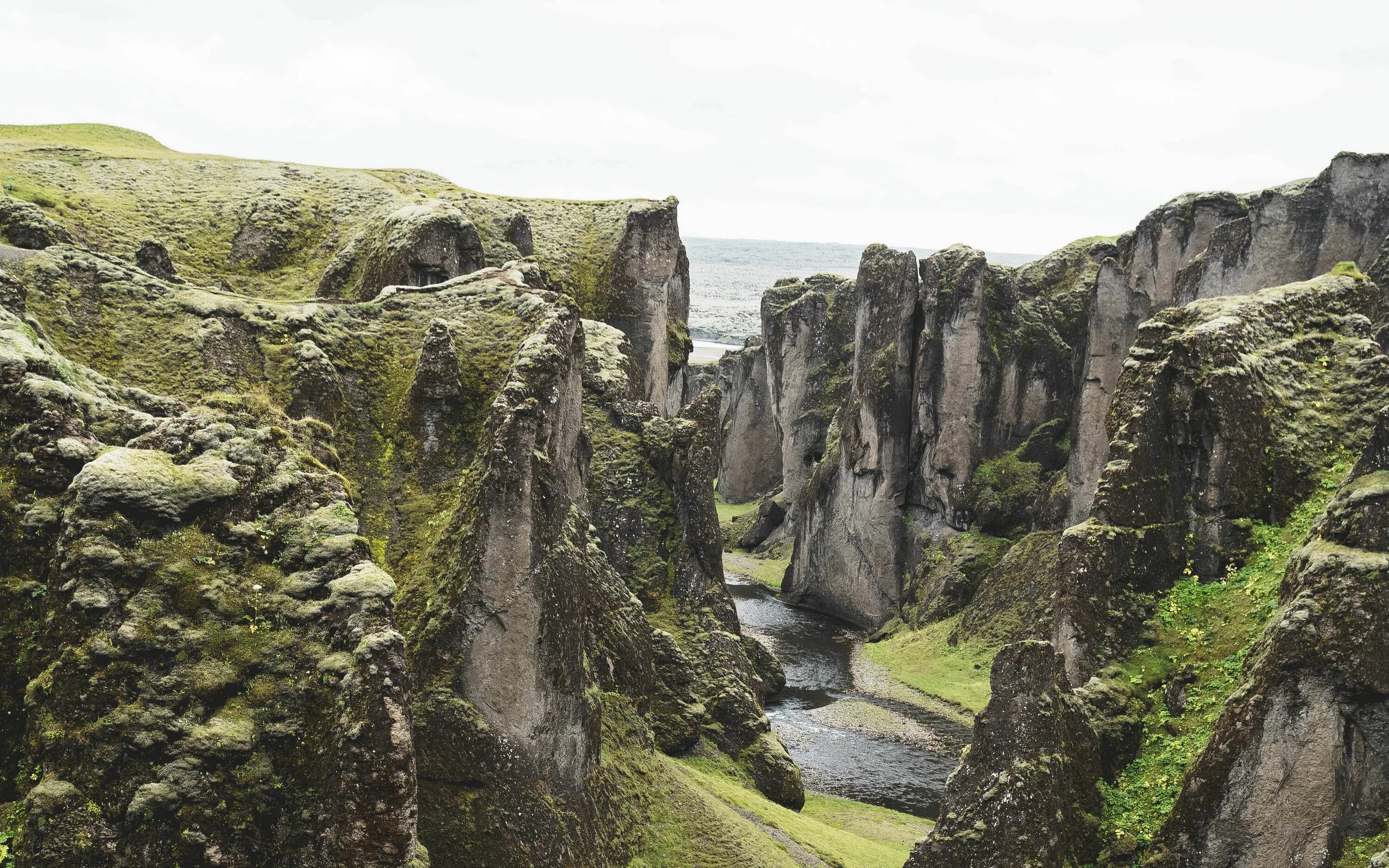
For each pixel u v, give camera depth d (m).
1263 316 47.69
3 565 25.31
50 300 46.31
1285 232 89.44
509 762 38.25
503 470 38.97
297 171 116.12
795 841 48.50
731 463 166.50
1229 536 43.78
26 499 25.73
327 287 86.88
